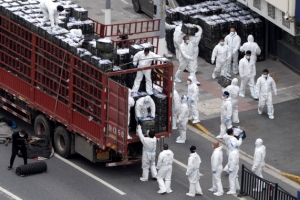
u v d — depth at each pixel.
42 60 82.12
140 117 77.31
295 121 90.81
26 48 83.69
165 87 78.94
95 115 77.44
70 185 77.88
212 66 103.38
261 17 103.81
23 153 79.69
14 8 86.19
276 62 104.06
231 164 76.44
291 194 76.88
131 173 80.44
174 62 103.31
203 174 80.69
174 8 107.75
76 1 121.50
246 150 85.19
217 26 102.25
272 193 74.31
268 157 83.81
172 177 79.81
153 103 77.38
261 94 90.88
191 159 75.38
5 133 86.00
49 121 83.81
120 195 76.25
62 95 80.88
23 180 78.62
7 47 86.38
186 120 85.56
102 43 76.44
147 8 114.88
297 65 100.75
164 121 79.38
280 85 98.25
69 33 81.25
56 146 83.31
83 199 75.31
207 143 86.81
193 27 97.06
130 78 79.38
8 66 86.88
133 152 79.25
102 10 118.44
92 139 78.19
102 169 81.00
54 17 82.50
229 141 77.19
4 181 78.31
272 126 89.81
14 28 84.88
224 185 79.06
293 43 101.81
